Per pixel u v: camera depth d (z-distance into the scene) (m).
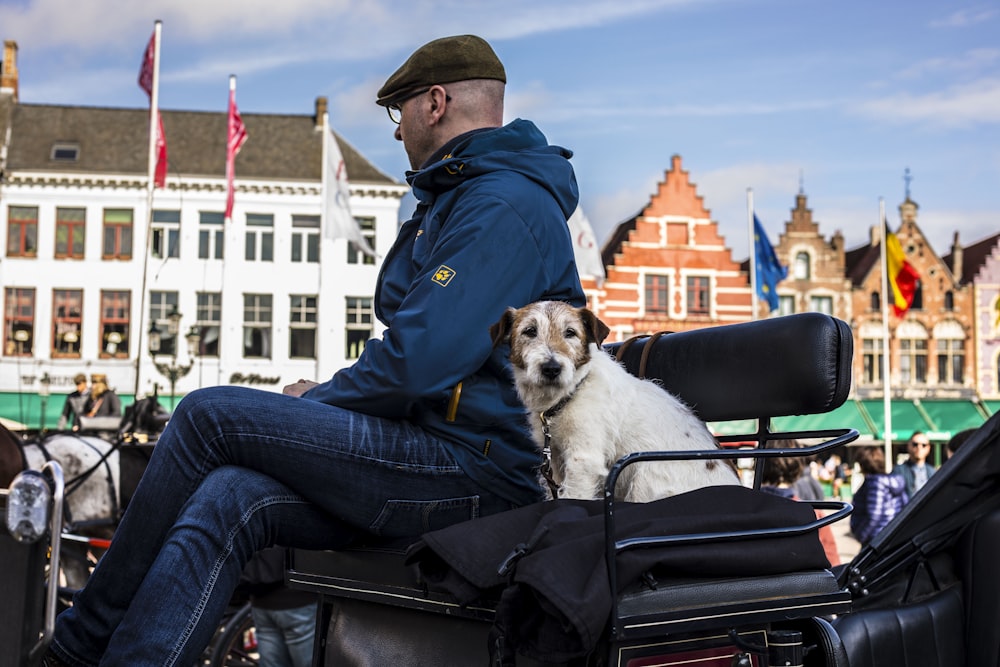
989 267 36.31
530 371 2.65
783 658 2.12
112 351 31.75
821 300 35.53
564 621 1.81
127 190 31.98
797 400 2.58
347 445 2.36
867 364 35.75
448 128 2.90
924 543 3.11
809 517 2.37
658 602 2.00
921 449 7.66
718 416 2.89
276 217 32.66
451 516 2.52
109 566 2.29
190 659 2.11
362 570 2.49
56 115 33.50
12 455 5.85
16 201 31.69
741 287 33.94
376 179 33.28
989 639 3.03
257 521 2.29
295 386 3.08
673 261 33.66
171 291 32.09
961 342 36.09
